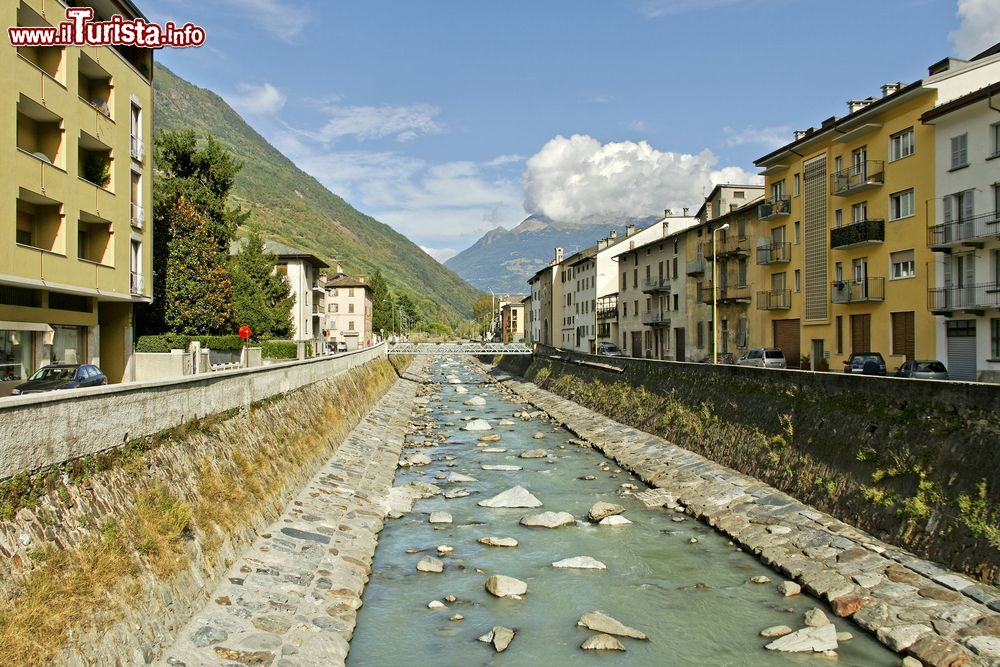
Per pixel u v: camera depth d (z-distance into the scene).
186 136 60.00
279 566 15.34
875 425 19.38
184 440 15.12
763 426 25.28
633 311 74.88
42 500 9.70
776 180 48.91
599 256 85.19
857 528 18.06
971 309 31.06
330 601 14.86
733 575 17.41
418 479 28.89
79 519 10.27
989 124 30.28
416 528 21.77
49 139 28.80
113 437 11.97
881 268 37.75
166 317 49.69
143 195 36.88
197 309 50.41
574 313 98.56
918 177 34.62
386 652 13.31
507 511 23.89
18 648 7.96
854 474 19.34
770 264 48.53
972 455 15.80
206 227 56.91
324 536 18.33
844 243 39.94
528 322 144.38
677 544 19.95
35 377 25.31
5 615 8.08
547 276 113.88
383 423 41.84
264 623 12.74
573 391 54.78
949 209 32.50
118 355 36.62
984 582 13.85
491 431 43.47
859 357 36.62
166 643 10.73
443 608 15.46
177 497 13.49
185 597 11.87
